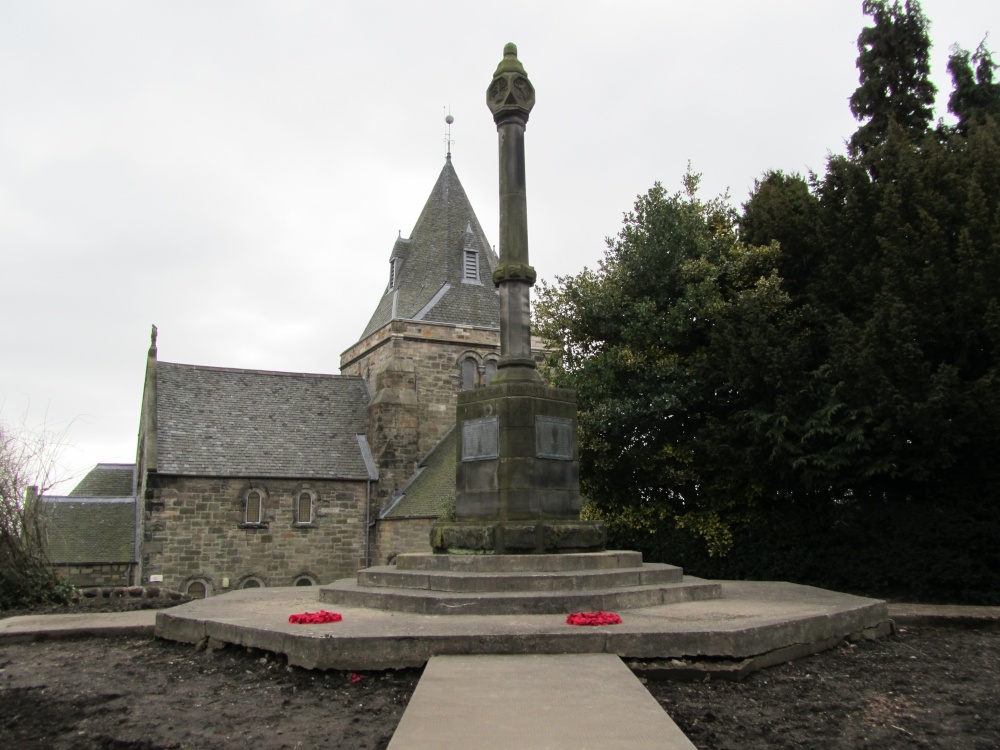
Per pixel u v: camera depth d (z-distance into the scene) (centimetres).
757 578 1869
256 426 3716
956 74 2391
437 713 573
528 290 1332
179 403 3641
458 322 4125
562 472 1267
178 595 1681
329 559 3547
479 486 1256
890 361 1531
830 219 1852
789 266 2011
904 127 2281
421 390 3950
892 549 1644
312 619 905
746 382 1739
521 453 1226
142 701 714
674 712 672
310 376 4122
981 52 2391
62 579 1603
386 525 3556
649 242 2061
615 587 1107
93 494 3962
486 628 832
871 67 2366
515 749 493
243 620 944
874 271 1703
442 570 1180
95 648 1000
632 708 585
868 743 601
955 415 1500
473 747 497
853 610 1034
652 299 2050
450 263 4344
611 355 1983
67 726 643
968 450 1560
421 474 3738
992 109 2323
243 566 3384
